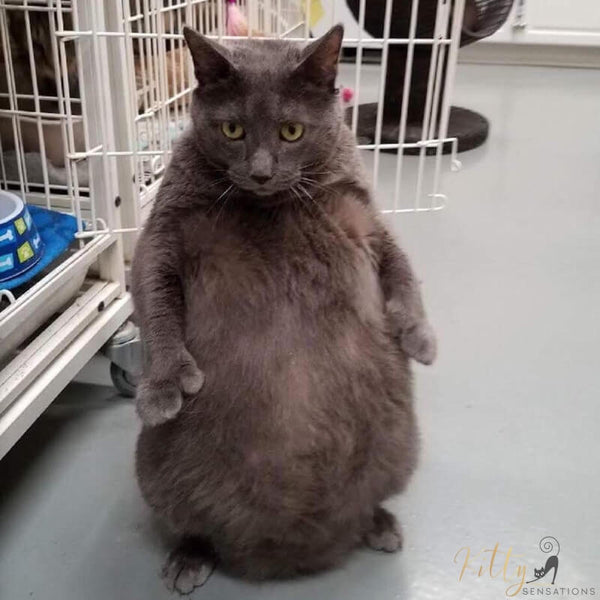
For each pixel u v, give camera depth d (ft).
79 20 4.10
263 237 3.17
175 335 3.16
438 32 4.83
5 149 5.24
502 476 4.13
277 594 3.51
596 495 4.01
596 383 4.87
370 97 10.62
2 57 5.13
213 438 3.19
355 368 3.22
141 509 3.97
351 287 3.25
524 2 13.19
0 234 3.84
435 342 3.39
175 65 5.02
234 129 3.08
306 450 3.19
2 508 3.98
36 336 4.33
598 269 6.31
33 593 3.50
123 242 4.85
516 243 6.75
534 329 5.46
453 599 3.47
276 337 3.14
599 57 13.75
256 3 6.48
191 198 3.22
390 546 3.69
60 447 4.40
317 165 3.22
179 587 3.50
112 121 4.49
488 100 11.43
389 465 3.42
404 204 7.41
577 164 8.71
